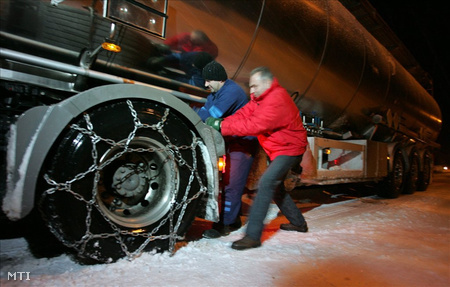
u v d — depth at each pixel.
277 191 2.64
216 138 2.15
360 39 4.38
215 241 2.31
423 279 1.78
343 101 4.11
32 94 1.64
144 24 1.80
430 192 7.13
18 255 1.83
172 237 1.91
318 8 3.54
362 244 2.45
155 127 1.82
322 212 3.86
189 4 2.12
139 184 1.86
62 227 1.49
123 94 1.68
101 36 1.75
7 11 1.45
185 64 2.23
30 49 1.56
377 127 4.96
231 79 2.71
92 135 1.57
